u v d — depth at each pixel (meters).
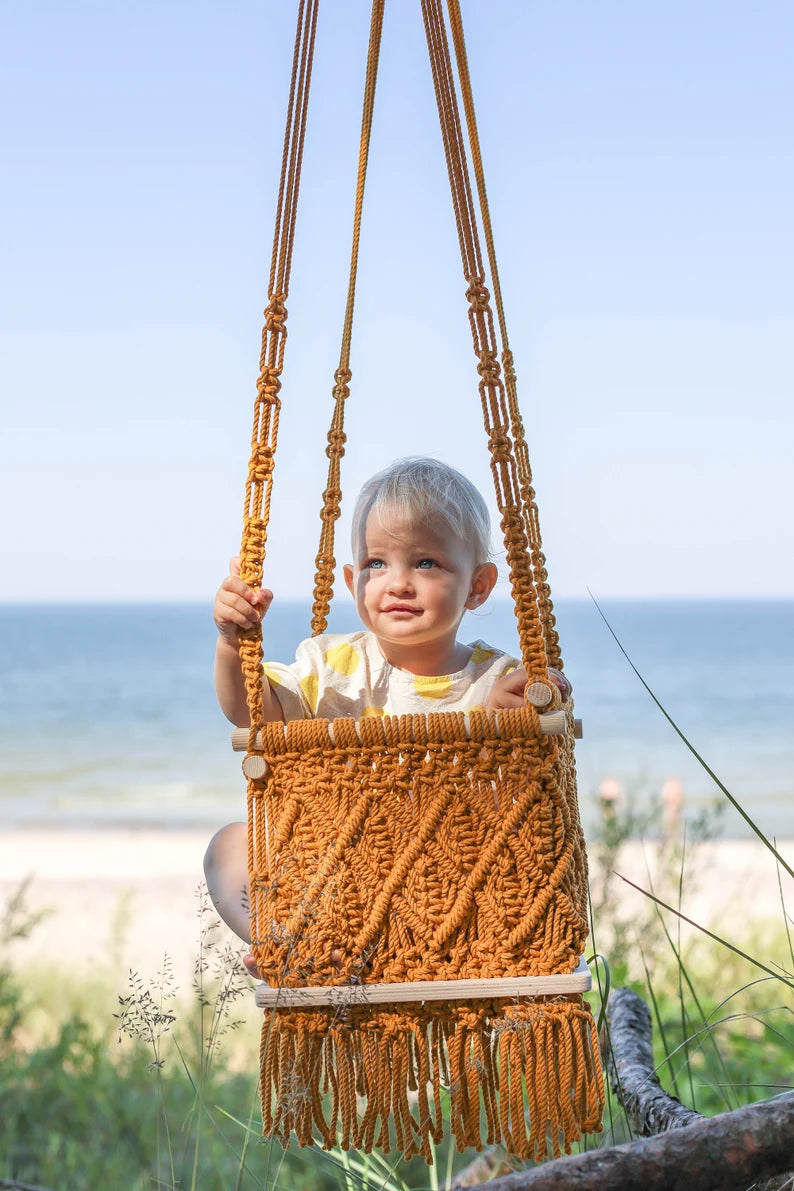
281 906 1.87
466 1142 1.75
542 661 1.86
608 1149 1.34
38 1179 3.59
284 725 1.90
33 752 26.00
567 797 1.94
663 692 32.47
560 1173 1.30
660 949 4.32
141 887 11.79
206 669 39.66
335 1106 1.79
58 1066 4.40
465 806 1.85
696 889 4.78
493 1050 1.78
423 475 2.32
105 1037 4.56
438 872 1.83
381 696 2.38
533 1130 1.72
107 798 21.56
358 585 2.36
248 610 1.91
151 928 8.76
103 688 35.41
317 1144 1.97
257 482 1.94
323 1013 1.80
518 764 1.84
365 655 2.42
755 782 21.38
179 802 21.17
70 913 9.73
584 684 33.50
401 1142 1.76
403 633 2.29
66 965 6.66
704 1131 1.35
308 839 1.88
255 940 1.89
